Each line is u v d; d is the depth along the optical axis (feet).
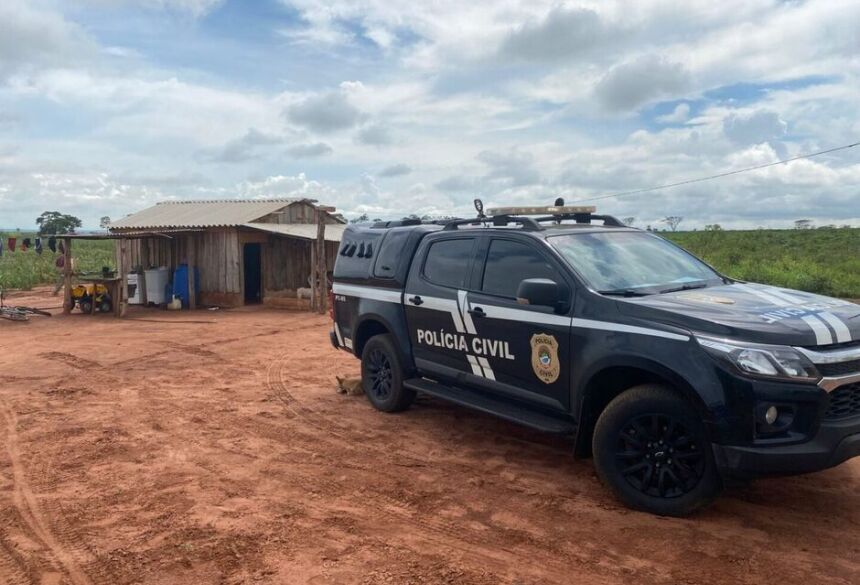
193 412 23.77
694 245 142.10
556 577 11.85
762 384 12.66
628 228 19.84
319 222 55.21
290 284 65.82
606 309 15.28
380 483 16.63
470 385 19.45
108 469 17.98
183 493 16.16
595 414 15.78
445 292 20.03
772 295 15.85
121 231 66.59
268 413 23.54
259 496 15.90
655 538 13.21
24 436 21.06
